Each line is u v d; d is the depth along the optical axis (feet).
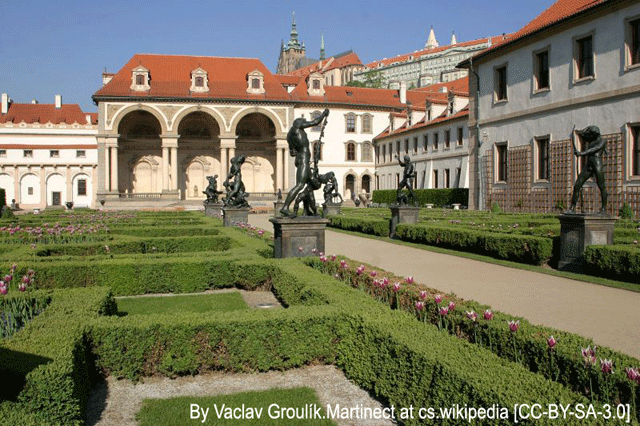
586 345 16.16
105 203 189.06
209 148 218.59
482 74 119.75
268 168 224.33
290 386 19.61
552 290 37.09
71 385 15.12
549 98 98.02
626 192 81.66
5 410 14.49
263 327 20.68
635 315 29.30
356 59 460.14
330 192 112.57
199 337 20.33
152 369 20.17
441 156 166.50
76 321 19.97
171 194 193.77
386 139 216.13
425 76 384.68
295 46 606.14
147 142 211.20
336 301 23.41
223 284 37.27
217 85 205.57
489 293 35.96
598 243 44.37
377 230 79.46
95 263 34.96
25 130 222.07
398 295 24.81
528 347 16.76
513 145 108.88
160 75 203.41
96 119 246.47
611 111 84.48
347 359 20.43
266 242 49.21
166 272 35.96
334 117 224.74
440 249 61.41
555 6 105.91
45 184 221.46
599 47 86.53
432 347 16.24
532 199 102.99
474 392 13.24
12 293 24.31
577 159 91.25
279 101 206.18
